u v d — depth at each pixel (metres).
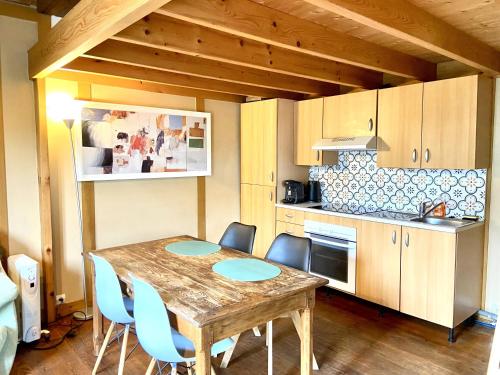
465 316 3.09
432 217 3.35
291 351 2.83
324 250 3.83
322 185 4.52
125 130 3.76
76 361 2.68
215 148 4.59
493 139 3.17
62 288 3.47
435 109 3.12
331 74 3.38
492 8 2.15
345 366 2.61
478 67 2.81
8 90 3.08
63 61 2.49
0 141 3.06
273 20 2.25
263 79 3.62
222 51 2.62
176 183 4.27
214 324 1.74
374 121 3.56
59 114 3.36
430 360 2.68
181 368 2.56
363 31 2.64
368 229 3.42
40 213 3.26
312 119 4.17
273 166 4.34
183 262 2.50
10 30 3.05
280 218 4.31
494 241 3.22
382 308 3.43
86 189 3.58
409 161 3.31
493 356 1.82
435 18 2.27
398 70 3.12
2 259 3.09
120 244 3.85
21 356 2.74
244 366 2.62
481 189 3.21
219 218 4.70
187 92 4.22
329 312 3.52
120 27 1.81
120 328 3.19
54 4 3.02
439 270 2.95
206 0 1.97
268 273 2.28
